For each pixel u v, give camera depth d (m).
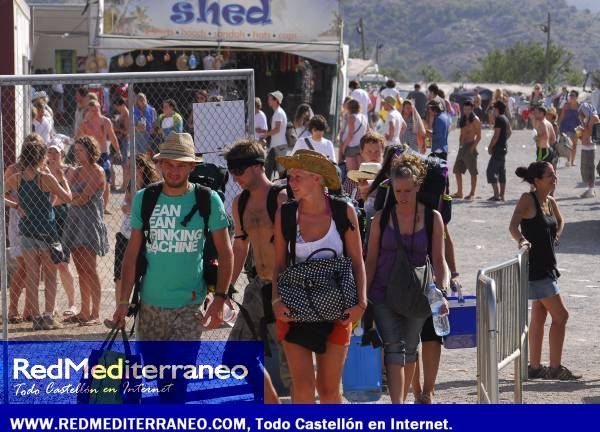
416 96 65.69
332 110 60.88
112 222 34.09
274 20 55.34
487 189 53.03
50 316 22.34
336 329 13.89
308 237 13.84
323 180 13.73
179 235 14.31
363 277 13.98
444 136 45.50
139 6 53.72
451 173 61.44
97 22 53.47
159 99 53.59
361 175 19.44
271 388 15.12
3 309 18.98
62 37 86.56
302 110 36.25
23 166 22.05
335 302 13.62
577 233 39.22
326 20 55.91
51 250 22.28
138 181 21.00
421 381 19.12
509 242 36.59
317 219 13.85
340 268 13.76
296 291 13.67
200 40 54.44
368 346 15.83
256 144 15.14
